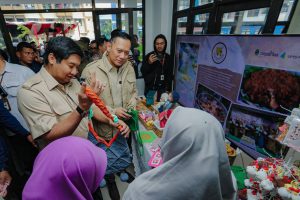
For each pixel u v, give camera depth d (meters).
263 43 1.16
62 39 0.97
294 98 1.01
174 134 0.59
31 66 2.78
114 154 1.61
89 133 1.52
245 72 1.33
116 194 1.76
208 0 2.50
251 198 0.88
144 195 0.56
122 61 1.47
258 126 1.25
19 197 1.57
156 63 2.96
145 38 4.52
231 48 1.44
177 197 0.53
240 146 1.44
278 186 0.79
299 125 0.81
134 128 1.50
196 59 1.98
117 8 4.21
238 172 1.14
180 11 3.21
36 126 0.95
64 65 0.97
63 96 1.09
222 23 2.16
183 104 2.38
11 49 4.08
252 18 1.70
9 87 1.83
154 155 1.22
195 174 0.52
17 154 1.60
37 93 0.98
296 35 0.97
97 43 3.52
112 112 1.44
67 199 0.54
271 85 1.13
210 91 1.78
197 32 2.76
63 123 0.93
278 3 1.37
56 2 3.99
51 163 0.54
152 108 2.09
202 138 0.55
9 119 1.36
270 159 0.94
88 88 0.89
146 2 4.24
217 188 0.54
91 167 0.57
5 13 3.88
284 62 1.04
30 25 4.33
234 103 1.46
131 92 1.72
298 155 1.09
